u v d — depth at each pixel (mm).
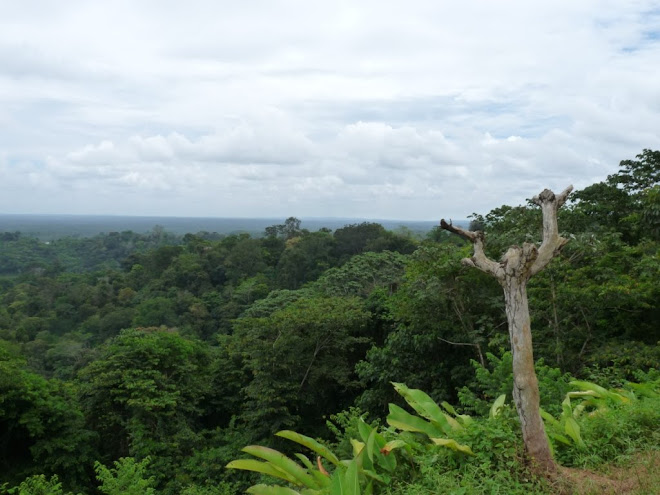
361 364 16156
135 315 49250
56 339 46969
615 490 4168
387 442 5098
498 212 17219
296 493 4309
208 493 13305
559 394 7176
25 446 16891
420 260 14188
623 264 12508
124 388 17641
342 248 61750
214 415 21703
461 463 4691
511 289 4246
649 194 15125
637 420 5453
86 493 16391
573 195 19656
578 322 12281
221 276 60281
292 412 19156
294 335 18406
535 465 4242
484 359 13258
